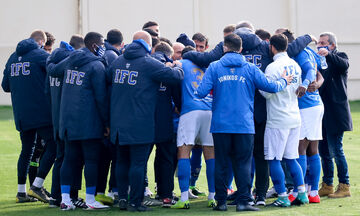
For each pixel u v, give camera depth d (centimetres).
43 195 2789
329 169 2814
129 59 2492
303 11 8281
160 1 8006
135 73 2467
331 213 2327
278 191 2533
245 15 8269
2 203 2786
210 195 2609
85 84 2509
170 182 2623
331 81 2792
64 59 2588
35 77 2783
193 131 2575
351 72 8369
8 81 2894
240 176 2442
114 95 2497
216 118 2450
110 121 2522
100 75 2511
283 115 2494
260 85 2438
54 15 7794
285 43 2523
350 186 3039
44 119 2767
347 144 4556
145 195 2714
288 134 2519
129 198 2530
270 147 2520
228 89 2442
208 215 2331
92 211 2505
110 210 2530
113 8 7900
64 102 2530
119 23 7925
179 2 8056
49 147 2786
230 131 2419
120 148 2534
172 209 2542
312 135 2611
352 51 8375
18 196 2803
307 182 2794
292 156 2539
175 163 2875
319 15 8319
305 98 2622
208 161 2631
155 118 2561
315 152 2647
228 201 2773
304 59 2608
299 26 8275
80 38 2769
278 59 2522
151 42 2570
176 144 2730
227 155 2469
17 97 2795
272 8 8306
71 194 2652
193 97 2591
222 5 8231
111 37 2734
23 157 2809
